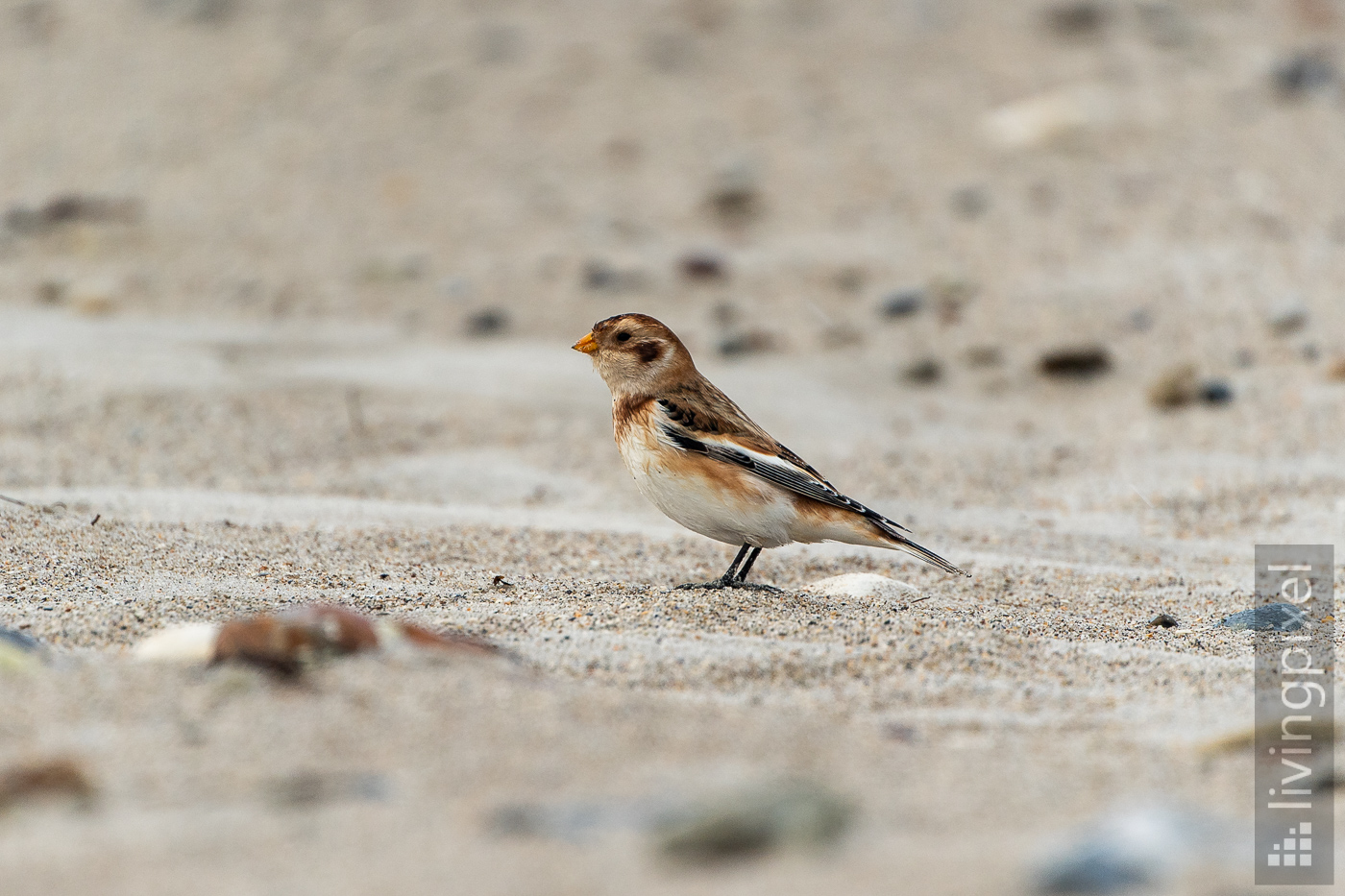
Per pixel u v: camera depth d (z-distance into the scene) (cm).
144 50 2677
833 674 732
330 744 557
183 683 613
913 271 1911
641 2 2805
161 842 479
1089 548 1149
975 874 460
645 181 2212
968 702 698
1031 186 2102
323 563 957
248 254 1992
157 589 865
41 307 1806
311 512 1124
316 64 2597
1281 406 1485
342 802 511
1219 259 1845
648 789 529
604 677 705
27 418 1416
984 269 1897
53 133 2377
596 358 967
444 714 589
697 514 930
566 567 1011
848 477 1370
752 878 457
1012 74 2438
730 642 772
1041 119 2244
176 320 1783
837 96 2433
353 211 2136
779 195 2148
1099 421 1520
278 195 2178
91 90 2531
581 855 473
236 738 560
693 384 954
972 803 536
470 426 1480
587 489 1317
